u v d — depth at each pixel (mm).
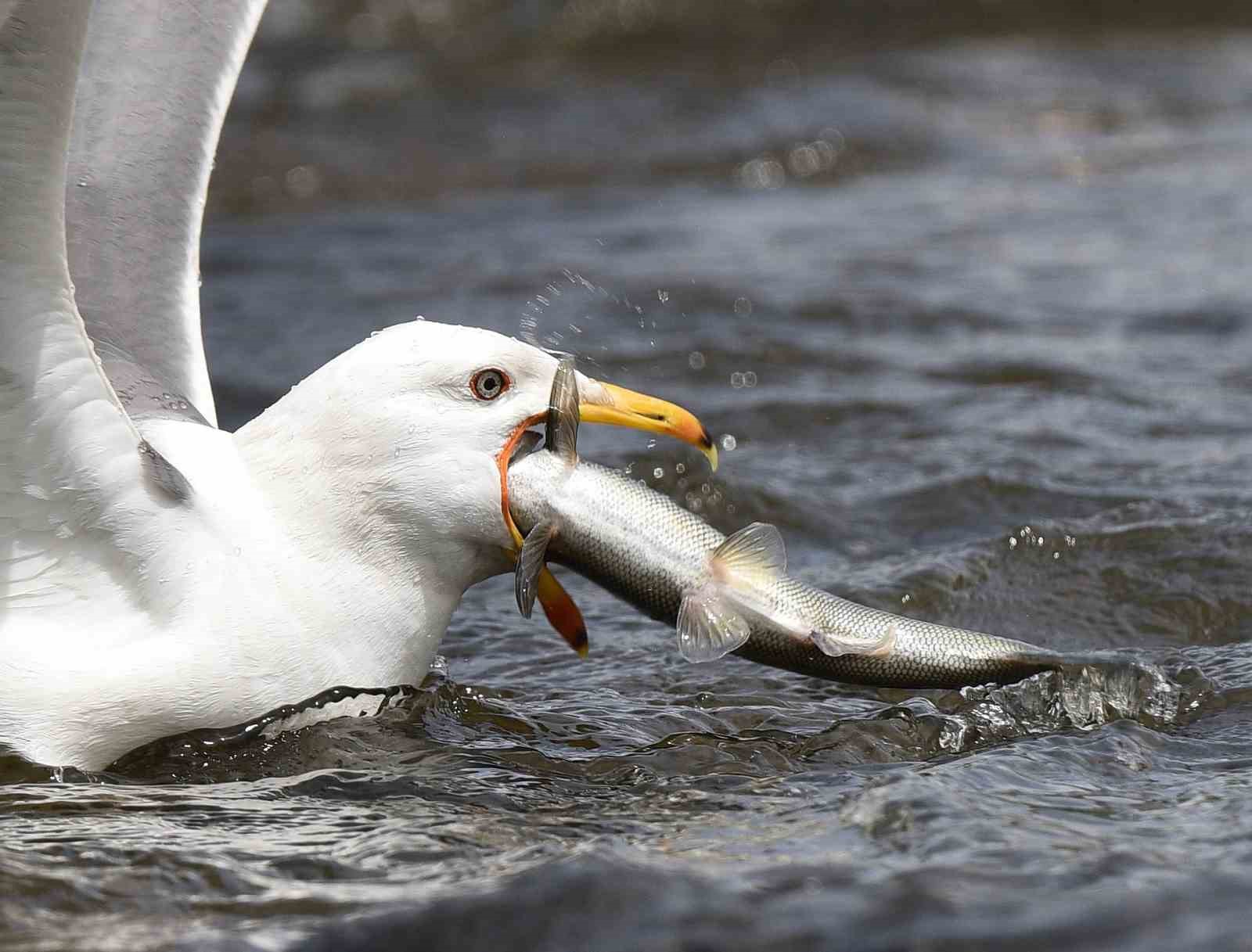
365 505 8984
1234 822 7574
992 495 13633
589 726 9531
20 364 8125
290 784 8539
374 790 8453
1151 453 14688
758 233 23453
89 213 10773
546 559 9172
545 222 24078
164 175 10984
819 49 33688
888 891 6781
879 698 10078
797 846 7410
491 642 11242
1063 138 29125
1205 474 13930
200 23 11227
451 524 9047
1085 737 8805
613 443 15047
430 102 29797
